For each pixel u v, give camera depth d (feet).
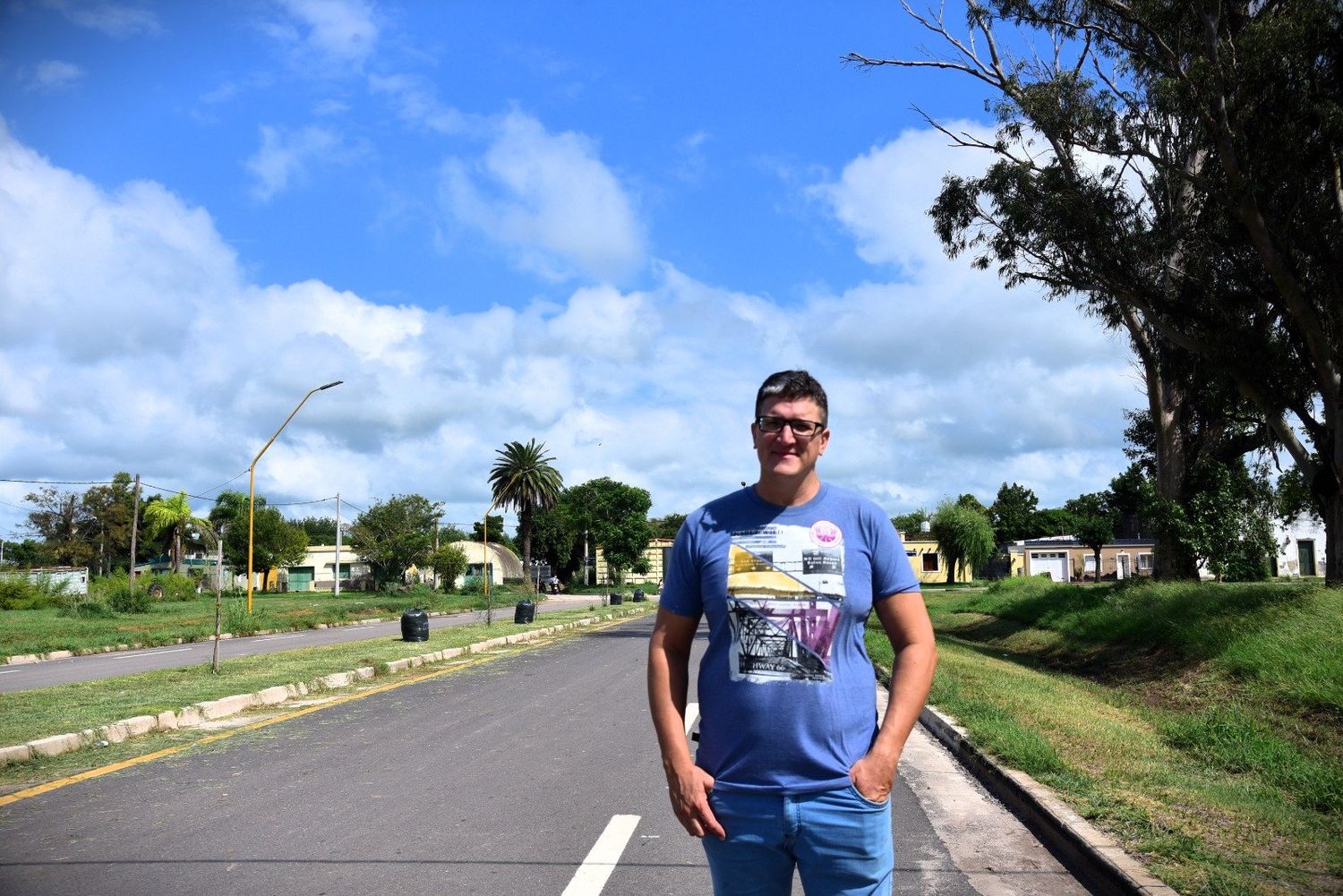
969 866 17.61
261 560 246.47
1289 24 50.26
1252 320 63.05
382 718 35.73
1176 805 20.20
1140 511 85.35
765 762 8.16
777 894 8.56
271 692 40.47
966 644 77.71
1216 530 81.05
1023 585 141.69
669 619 8.80
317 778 24.89
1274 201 55.36
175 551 230.27
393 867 17.21
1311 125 52.29
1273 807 20.45
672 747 8.41
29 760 27.04
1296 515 108.17
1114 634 60.64
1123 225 64.28
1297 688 34.63
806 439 8.54
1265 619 45.32
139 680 43.86
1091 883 16.60
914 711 8.25
